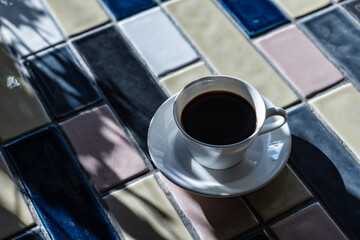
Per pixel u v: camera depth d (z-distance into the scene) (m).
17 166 0.61
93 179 0.60
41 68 0.69
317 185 0.59
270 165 0.56
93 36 0.73
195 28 0.73
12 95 0.67
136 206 0.58
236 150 0.52
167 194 0.59
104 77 0.68
